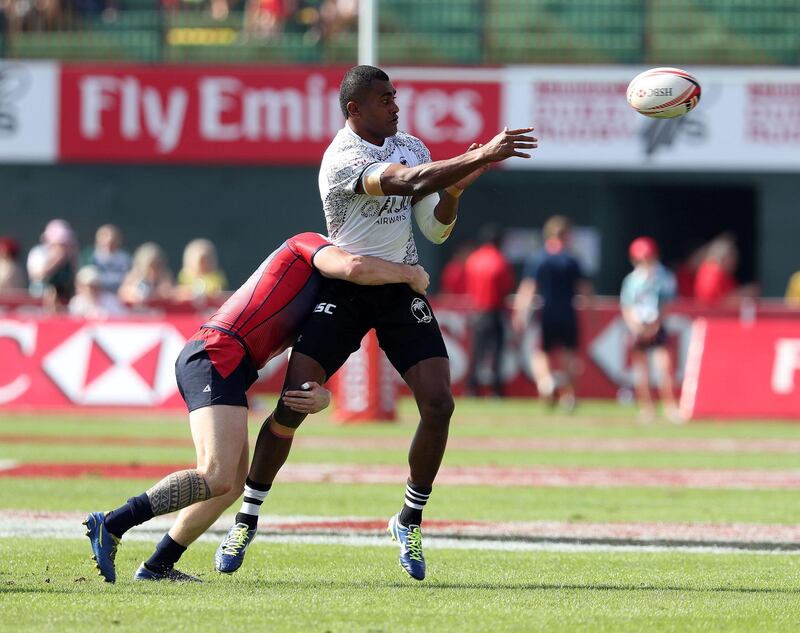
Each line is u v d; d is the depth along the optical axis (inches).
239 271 3361.2
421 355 884.6
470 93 3287.4
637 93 907.4
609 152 3297.2
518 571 976.3
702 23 3486.7
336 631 738.8
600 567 1000.2
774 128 3265.3
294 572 952.9
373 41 2549.2
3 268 2876.5
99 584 879.1
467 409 2684.5
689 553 1076.5
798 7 3484.3
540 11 3494.1
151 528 1179.3
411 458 897.5
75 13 3538.4
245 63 3474.4
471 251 3213.6
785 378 2490.2
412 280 870.4
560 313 2623.0
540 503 1386.6
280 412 877.8
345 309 879.7
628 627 767.1
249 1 3543.3
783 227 3275.1
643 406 2514.8
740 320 2775.6
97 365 2481.5
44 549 1040.2
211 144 3339.1
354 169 862.5
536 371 2662.4
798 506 1382.9
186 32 3526.1
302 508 1317.7
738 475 1670.8
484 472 1674.5
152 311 2731.3
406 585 906.1
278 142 3329.2
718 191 3809.1
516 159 3307.1
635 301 2508.6
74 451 1833.2
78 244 3378.4
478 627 757.9
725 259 2940.5
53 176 3376.0
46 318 2509.8
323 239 884.6
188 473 828.0
